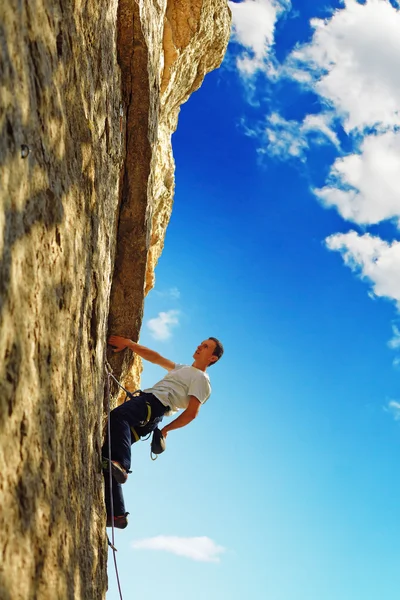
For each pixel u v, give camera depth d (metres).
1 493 3.29
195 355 7.58
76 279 4.91
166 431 7.02
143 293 7.96
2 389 3.37
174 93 13.03
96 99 5.92
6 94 3.58
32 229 3.93
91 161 5.47
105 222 6.17
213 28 12.78
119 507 6.22
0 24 3.53
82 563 4.63
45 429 4.02
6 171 3.53
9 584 3.29
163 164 13.00
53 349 4.28
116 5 6.94
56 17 4.71
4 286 3.46
